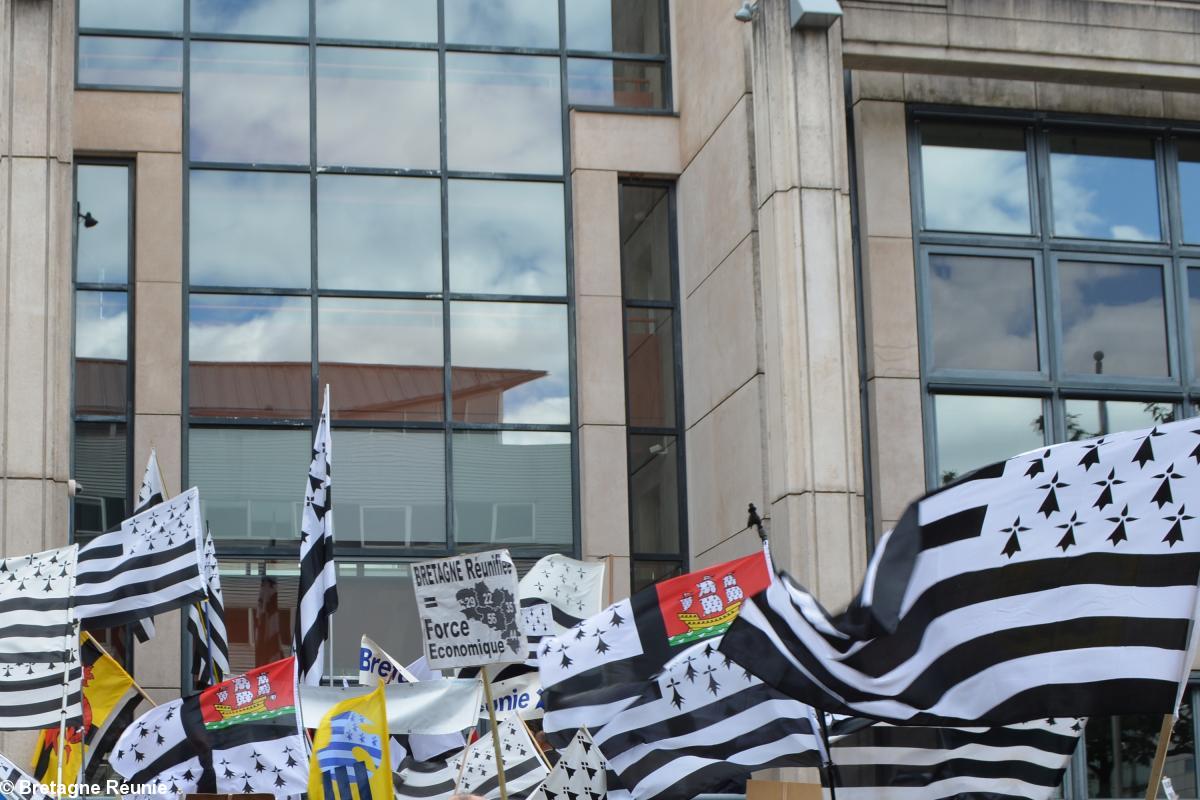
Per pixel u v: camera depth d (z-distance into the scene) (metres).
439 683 14.72
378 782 12.34
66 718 14.36
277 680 13.89
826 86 19.27
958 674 9.73
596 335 21.72
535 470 21.38
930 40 20.00
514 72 22.44
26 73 18.59
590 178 22.12
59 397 18.16
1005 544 9.68
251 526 20.55
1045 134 20.91
